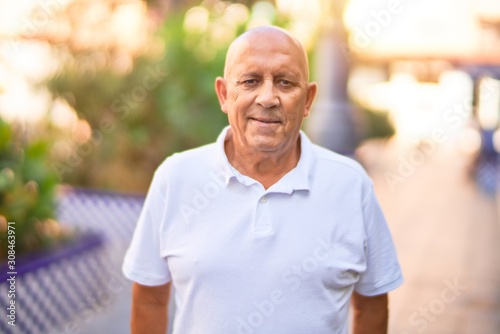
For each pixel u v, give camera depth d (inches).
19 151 183.8
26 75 267.0
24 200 169.2
